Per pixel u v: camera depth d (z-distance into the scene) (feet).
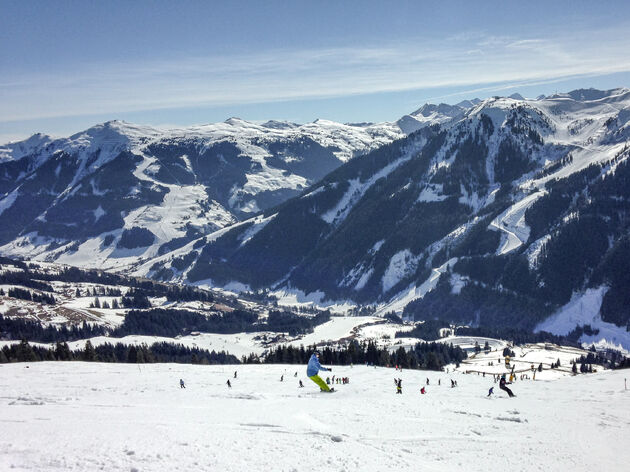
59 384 204.33
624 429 111.55
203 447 77.46
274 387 209.97
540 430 109.29
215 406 136.67
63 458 67.10
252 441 84.48
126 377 242.99
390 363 430.20
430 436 99.45
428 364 479.00
